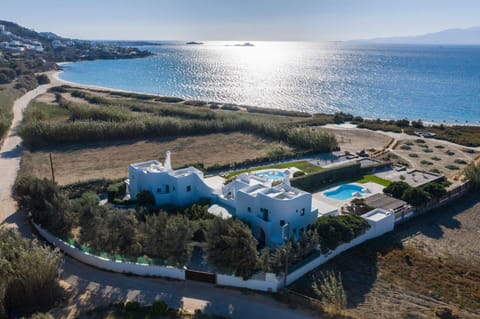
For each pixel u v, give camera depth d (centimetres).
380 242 4594
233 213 4841
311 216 4606
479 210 5619
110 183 6162
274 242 4275
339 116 11856
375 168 7188
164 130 9725
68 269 3869
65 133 8875
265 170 6994
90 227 4109
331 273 3888
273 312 3225
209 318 3108
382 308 3381
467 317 3275
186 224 3944
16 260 3366
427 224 5159
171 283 3644
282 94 18550
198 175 5347
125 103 14075
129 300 3362
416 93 17962
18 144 8881
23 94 16288
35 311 3206
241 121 10344
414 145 9138
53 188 4759
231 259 3519
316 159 7850
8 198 5766
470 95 17138
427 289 3694
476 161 7838
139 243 3994
